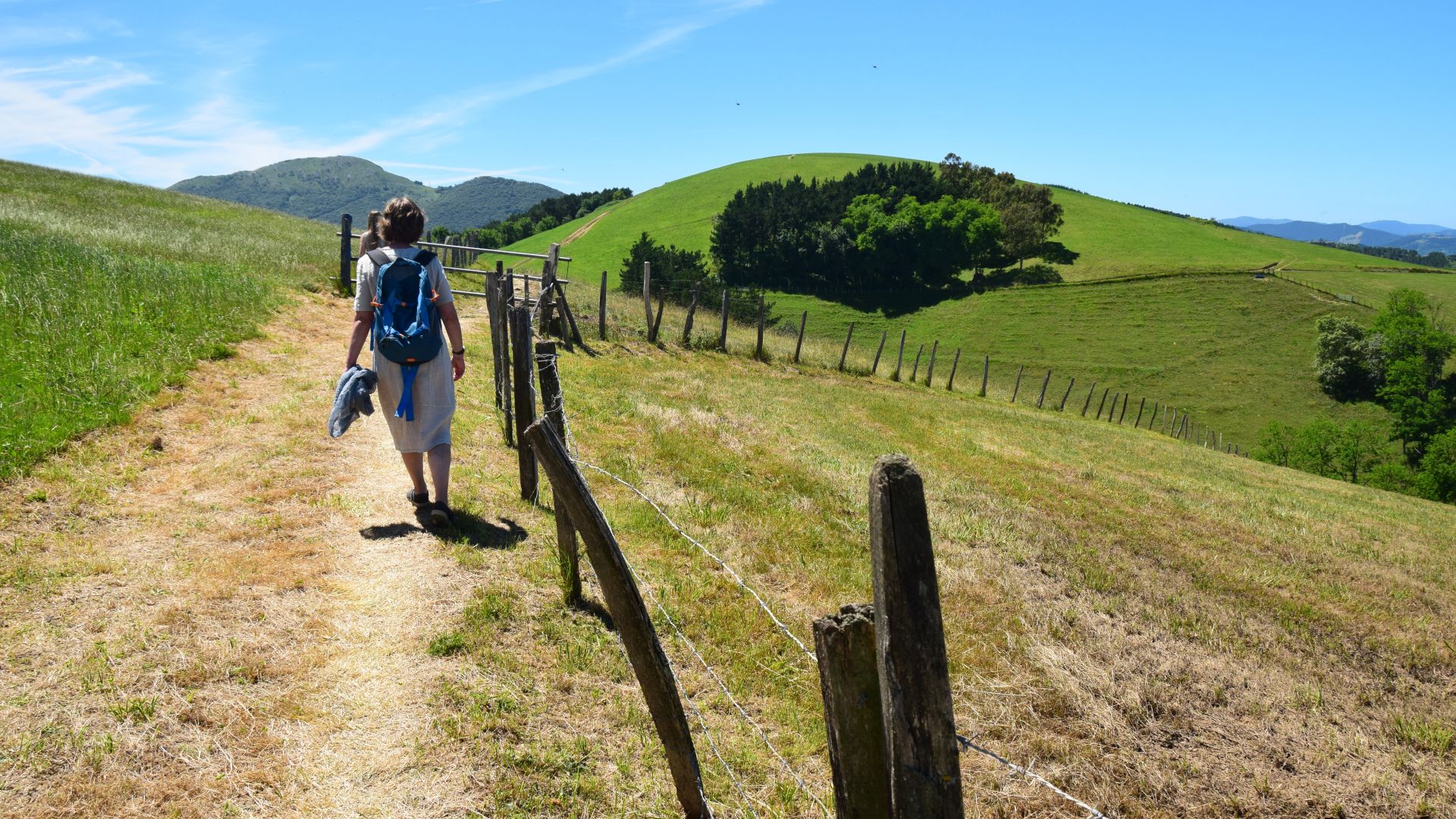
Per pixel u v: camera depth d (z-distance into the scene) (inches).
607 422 418.6
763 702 171.0
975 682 212.5
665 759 138.9
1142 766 186.4
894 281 3681.1
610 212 5251.0
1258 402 2362.2
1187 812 174.2
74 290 358.3
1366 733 221.8
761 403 620.1
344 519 207.2
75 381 258.5
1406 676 271.7
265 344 391.9
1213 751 200.5
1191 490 598.5
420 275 200.1
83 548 170.2
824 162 5915.4
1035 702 206.5
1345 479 1937.7
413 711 136.0
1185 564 365.4
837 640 80.7
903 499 70.1
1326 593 355.9
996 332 2977.4
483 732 134.3
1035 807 165.0
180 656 138.2
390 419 205.5
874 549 72.8
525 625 169.2
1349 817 181.6
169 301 389.4
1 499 182.2
